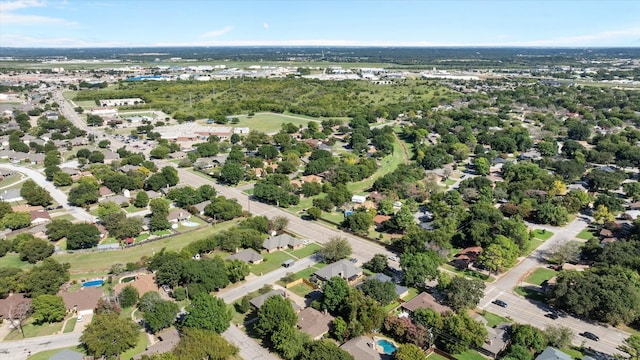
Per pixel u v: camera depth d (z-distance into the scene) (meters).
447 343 107.06
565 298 122.19
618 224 175.00
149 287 130.38
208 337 100.44
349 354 97.25
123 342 102.94
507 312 124.56
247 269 138.25
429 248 149.62
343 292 118.56
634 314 115.81
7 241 155.00
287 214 196.50
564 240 169.62
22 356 103.88
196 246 149.50
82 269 145.00
